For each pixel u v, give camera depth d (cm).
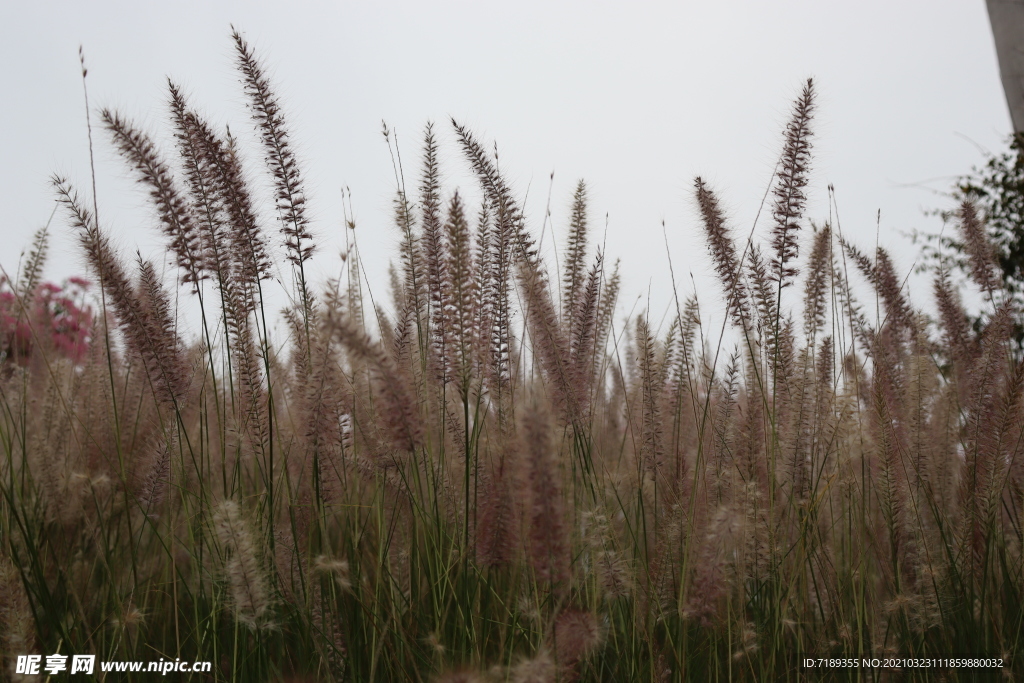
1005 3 554
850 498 254
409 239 254
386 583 232
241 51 237
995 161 488
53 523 259
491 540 221
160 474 238
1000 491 245
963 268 362
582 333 263
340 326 181
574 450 243
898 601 235
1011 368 257
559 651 193
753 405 258
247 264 227
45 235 336
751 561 230
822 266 293
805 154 256
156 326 230
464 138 265
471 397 247
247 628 203
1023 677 233
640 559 232
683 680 214
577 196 289
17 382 305
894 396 280
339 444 236
